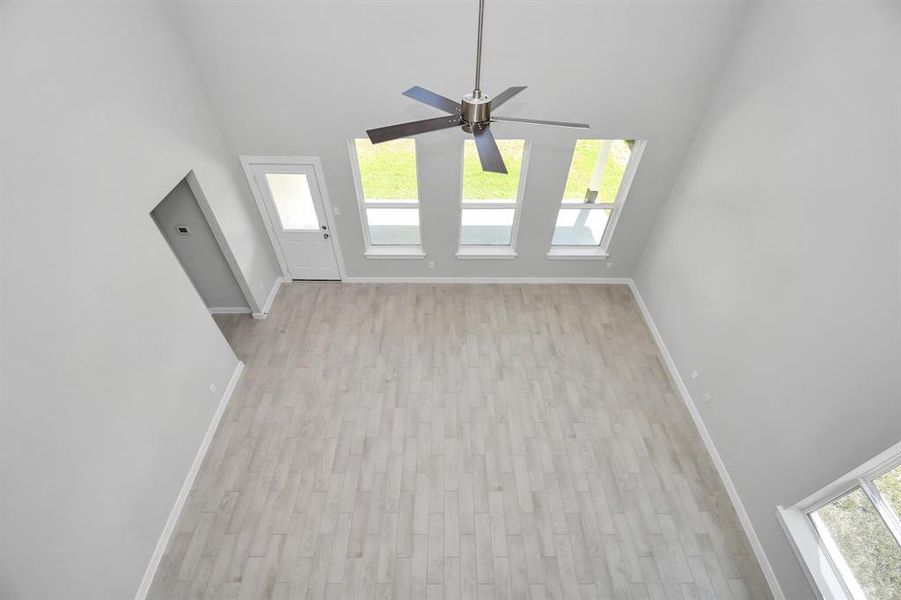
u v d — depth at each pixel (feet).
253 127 14.80
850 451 9.02
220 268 16.52
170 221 14.93
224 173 15.15
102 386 9.62
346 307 18.53
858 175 8.91
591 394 15.56
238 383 15.61
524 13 12.38
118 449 10.11
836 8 9.51
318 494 12.80
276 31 12.67
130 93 10.58
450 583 11.25
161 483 11.64
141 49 10.97
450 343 17.15
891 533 8.39
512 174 16.48
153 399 11.33
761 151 11.75
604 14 12.41
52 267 8.45
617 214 17.48
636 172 15.94
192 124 13.25
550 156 15.53
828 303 9.55
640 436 14.39
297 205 17.16
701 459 13.84
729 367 13.05
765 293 11.52
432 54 13.12
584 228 18.51
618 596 11.14
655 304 17.60
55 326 8.48
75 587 8.95
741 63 12.59
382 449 13.87
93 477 9.37
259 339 17.16
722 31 12.69
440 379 15.87
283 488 12.91
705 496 12.99
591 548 11.92
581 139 15.38
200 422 13.48
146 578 11.00
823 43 9.83
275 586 11.12
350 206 16.98
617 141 15.78
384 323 17.88
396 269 19.24
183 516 12.29
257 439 14.03
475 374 16.07
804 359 10.21
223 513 12.37
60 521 8.59
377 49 13.00
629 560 11.73
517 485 13.14
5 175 7.59
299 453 13.71
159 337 11.55
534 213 17.26
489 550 11.82
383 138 8.07
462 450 13.89
